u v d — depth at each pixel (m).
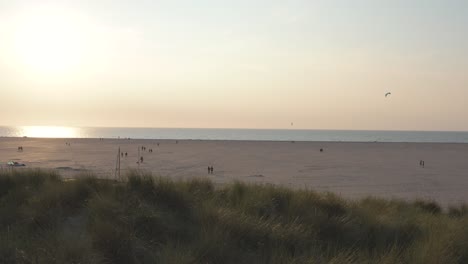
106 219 6.10
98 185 8.01
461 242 6.86
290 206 8.19
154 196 7.34
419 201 14.09
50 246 5.34
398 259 5.89
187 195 7.73
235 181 10.41
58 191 7.34
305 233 6.71
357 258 6.04
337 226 7.36
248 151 87.00
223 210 7.09
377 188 32.91
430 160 68.06
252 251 6.08
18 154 67.69
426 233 7.49
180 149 90.12
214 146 105.88
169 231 6.28
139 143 116.44
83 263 5.00
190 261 5.24
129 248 5.43
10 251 5.30
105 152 75.69
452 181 39.16
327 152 87.12
